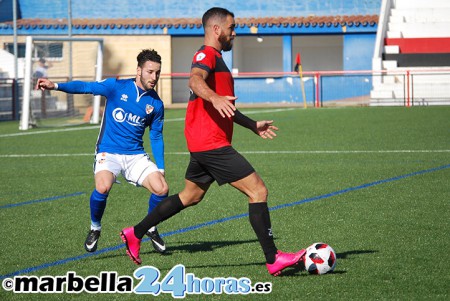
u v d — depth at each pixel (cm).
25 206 1848
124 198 1934
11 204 1881
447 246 1349
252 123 1198
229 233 1508
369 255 1294
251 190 1166
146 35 6375
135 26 6359
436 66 5703
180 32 6359
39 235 1513
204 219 1652
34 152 3084
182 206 1234
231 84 1174
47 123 4559
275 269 1156
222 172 1173
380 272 1184
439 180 2133
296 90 6200
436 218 1605
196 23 6331
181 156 2878
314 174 2306
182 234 1508
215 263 1273
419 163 2508
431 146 3008
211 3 6531
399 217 1622
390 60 5759
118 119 1329
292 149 3022
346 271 1195
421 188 2002
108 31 6381
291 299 1057
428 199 1833
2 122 5003
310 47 7462
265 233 1159
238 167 1161
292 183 2138
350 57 6331
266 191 1170
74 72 4612
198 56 1149
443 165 2445
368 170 2364
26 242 1451
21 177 2367
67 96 4628
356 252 1319
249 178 1161
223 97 1057
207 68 1138
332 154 2825
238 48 7312
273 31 6350
